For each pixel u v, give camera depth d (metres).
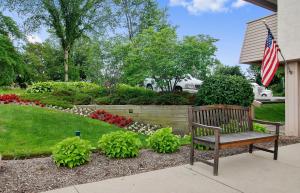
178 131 9.77
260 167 4.78
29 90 14.13
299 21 7.54
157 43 10.16
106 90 12.19
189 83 14.00
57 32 24.02
